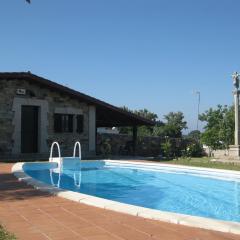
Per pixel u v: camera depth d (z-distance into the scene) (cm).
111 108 2366
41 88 2202
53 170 1694
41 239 517
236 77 2434
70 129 2314
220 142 2975
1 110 2067
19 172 1252
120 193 1198
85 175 1599
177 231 555
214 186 1316
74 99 2320
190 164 1973
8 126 2083
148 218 626
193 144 3041
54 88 2214
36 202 760
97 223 597
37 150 2191
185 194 1173
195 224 577
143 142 2927
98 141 2675
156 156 2795
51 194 852
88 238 522
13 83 2106
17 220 619
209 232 551
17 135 2105
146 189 1275
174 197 1127
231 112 3019
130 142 2788
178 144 3100
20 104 2123
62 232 550
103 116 2619
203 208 977
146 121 2541
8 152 2072
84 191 1230
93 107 2389
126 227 575
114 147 2820
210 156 2872
